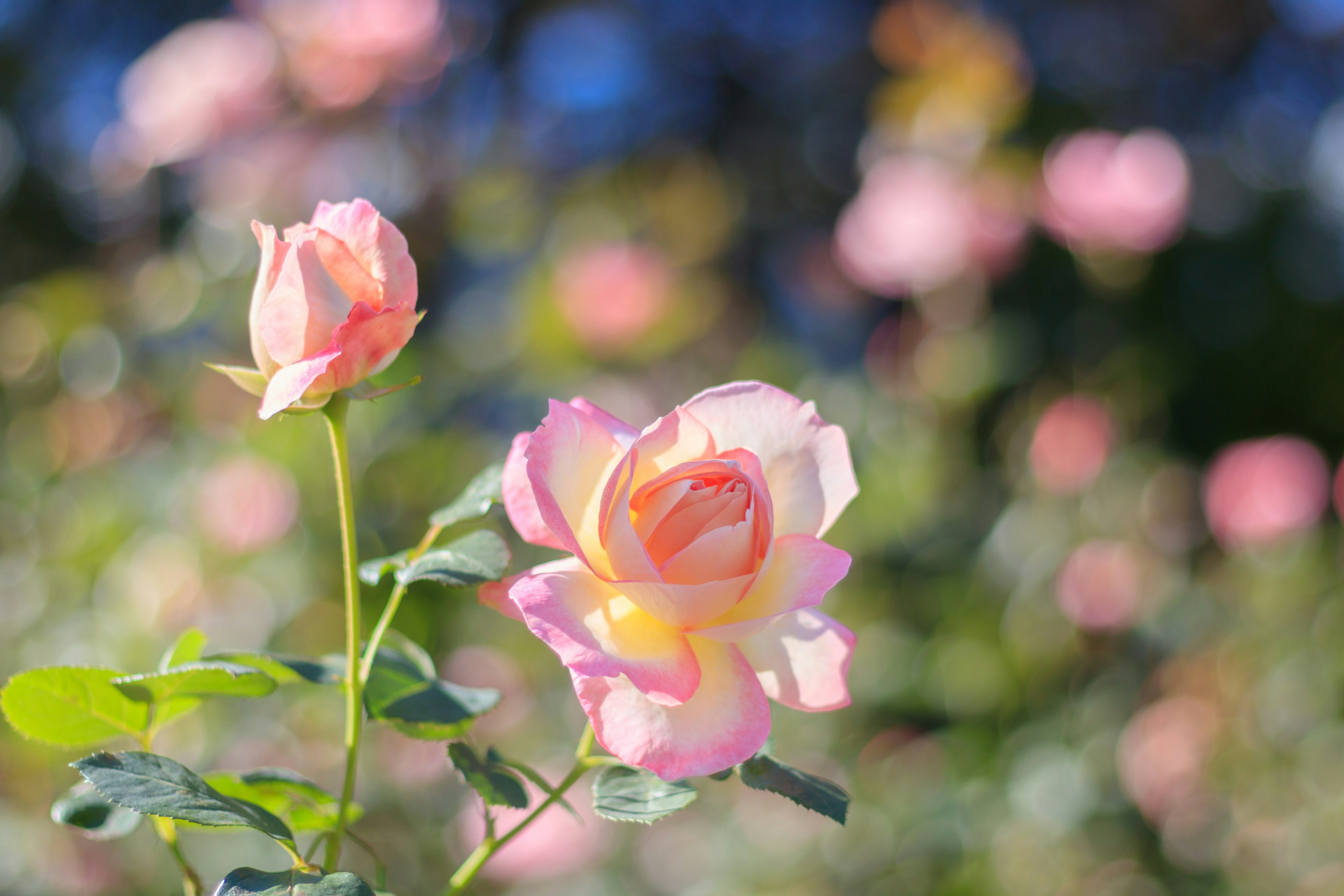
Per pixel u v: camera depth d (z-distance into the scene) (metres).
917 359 2.36
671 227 3.11
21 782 1.63
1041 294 2.96
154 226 2.33
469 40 2.87
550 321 2.43
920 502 2.25
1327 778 2.09
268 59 2.10
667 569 0.78
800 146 4.00
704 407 0.81
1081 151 2.26
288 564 1.81
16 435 2.19
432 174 2.66
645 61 4.06
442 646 2.00
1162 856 2.01
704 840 2.14
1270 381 3.77
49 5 3.94
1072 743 2.13
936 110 2.31
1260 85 3.91
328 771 1.80
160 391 2.10
